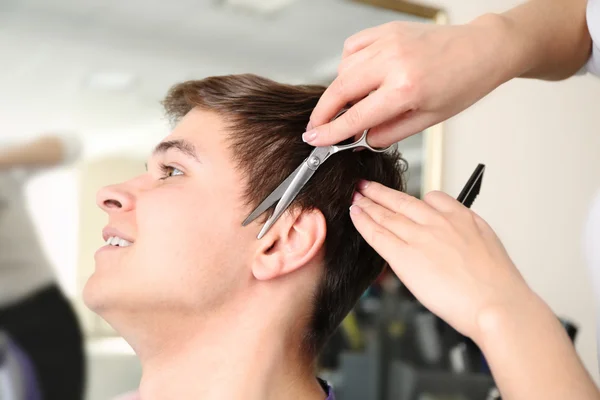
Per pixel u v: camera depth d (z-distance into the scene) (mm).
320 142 576
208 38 1081
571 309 1519
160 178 711
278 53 1145
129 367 1000
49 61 948
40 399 925
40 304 929
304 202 658
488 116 1402
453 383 1183
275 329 651
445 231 508
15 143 917
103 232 699
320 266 684
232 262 640
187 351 652
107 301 644
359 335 1175
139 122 1020
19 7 921
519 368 426
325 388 747
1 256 902
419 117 572
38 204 933
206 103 708
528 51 609
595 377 1542
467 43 557
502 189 1422
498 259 486
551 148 1502
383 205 594
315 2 1169
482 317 448
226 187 653
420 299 489
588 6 647
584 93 1568
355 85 548
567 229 1522
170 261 629
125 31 1007
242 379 631
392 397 1175
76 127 967
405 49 528
